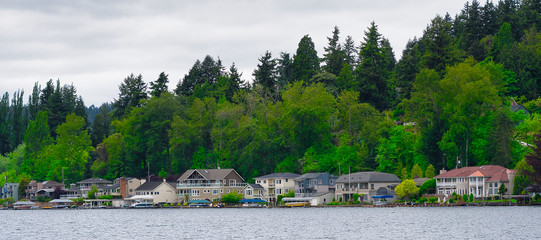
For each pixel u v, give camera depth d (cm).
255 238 10525
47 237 11356
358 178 18612
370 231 11050
